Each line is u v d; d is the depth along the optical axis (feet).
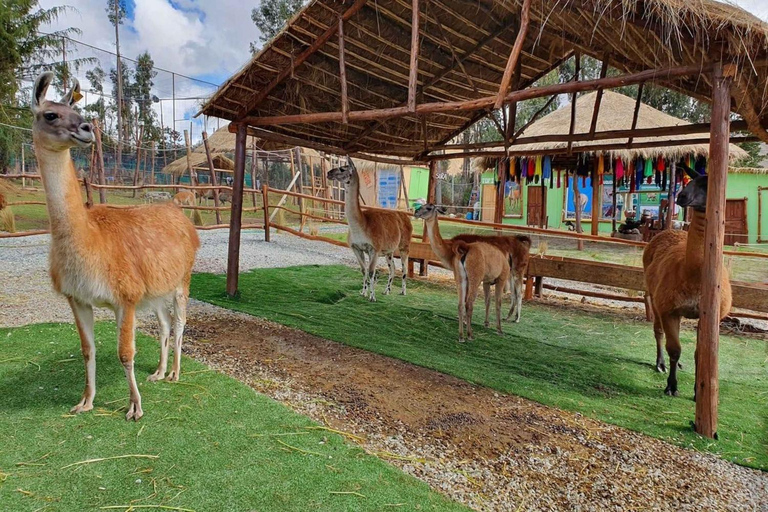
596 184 42.96
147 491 7.51
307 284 26.09
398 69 22.33
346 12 17.76
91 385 10.08
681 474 9.25
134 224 10.34
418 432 10.25
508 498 8.25
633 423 11.34
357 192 22.93
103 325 15.84
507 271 19.31
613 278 22.85
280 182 101.09
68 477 7.73
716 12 10.19
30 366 12.09
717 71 10.78
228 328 16.89
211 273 27.09
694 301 12.30
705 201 11.62
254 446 9.05
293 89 21.52
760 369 15.96
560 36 18.84
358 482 8.17
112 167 90.79
